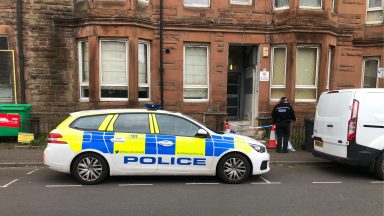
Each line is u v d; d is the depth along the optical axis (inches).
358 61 521.7
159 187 256.8
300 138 454.9
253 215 198.1
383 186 266.7
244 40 482.0
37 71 450.3
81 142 259.8
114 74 440.1
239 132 476.7
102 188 252.5
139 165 263.1
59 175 291.6
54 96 455.2
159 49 462.9
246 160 271.4
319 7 477.4
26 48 447.5
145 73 463.2
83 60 454.3
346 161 288.5
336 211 206.2
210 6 472.7
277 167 336.8
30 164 323.9
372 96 288.0
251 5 480.4
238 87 542.9
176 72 470.9
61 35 448.5
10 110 413.7
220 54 479.2
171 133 267.7
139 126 267.4
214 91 482.0
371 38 512.1
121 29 425.7
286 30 472.1
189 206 213.3
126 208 208.5
